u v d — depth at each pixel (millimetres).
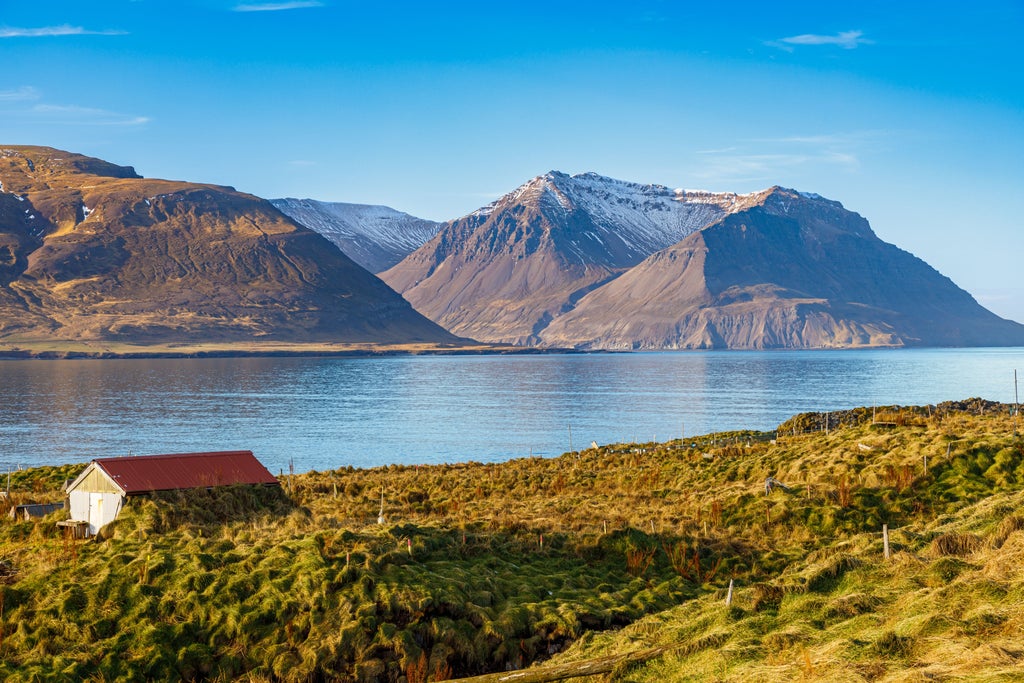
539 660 35031
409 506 62156
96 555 41562
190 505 48500
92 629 35406
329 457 124625
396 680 33844
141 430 155125
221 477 52125
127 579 38156
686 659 29891
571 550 45594
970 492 52188
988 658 24219
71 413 186375
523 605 38094
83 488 49500
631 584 41531
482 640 35719
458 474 83938
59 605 36406
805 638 29469
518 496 68750
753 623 31844
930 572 33594
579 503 60406
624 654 30797
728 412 191625
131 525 45625
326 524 47375
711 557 44812
